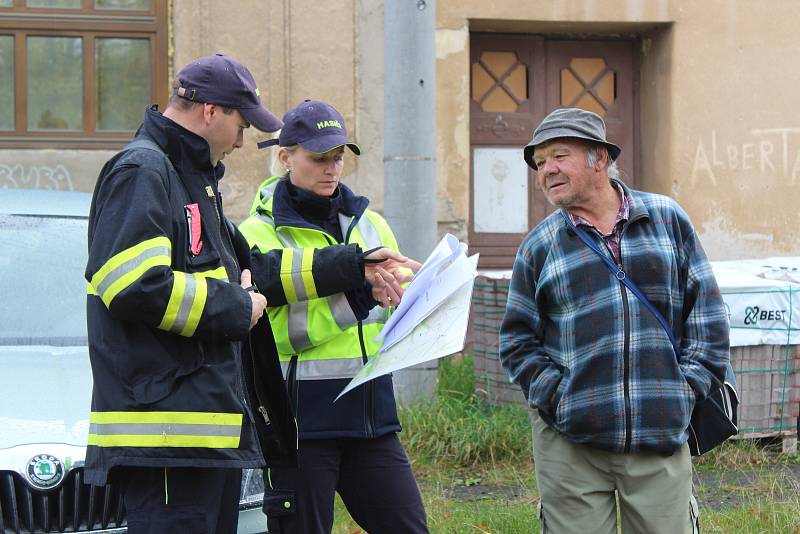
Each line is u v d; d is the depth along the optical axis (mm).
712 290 3721
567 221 3770
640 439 3619
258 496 4109
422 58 7207
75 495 3783
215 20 9336
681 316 3750
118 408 3049
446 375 8180
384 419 3902
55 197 5785
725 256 10023
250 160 9430
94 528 3791
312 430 3803
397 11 7199
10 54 9320
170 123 3201
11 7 9305
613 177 3797
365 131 9539
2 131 9312
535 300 3818
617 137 10367
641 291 3674
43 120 9375
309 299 3793
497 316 7473
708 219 10000
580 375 3656
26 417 3986
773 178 10055
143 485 3121
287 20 9383
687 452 3760
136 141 3207
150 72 9469
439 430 6875
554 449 3779
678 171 9953
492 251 10109
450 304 3566
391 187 7270
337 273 3764
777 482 6305
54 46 9375
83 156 9367
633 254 3674
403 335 3637
